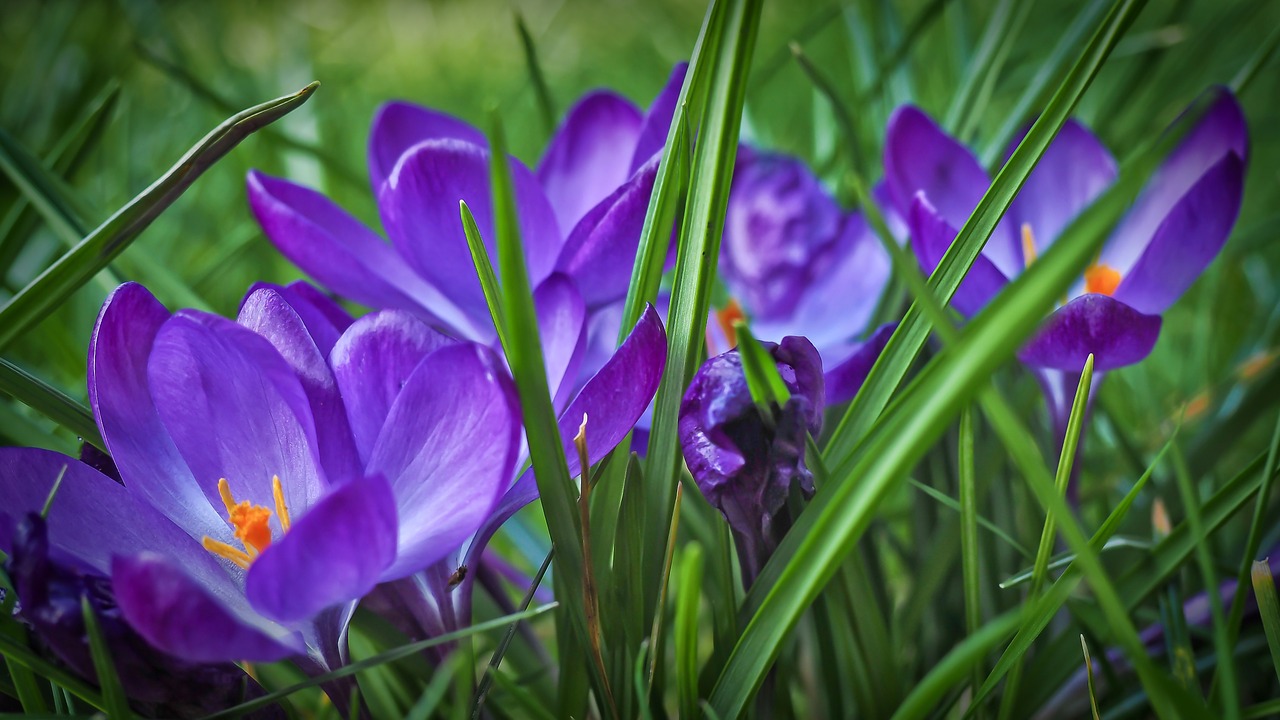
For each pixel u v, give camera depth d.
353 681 0.39
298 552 0.35
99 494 0.38
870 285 0.53
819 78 0.54
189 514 0.39
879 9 0.74
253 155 0.90
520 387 0.37
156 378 0.38
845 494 0.36
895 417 0.38
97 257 0.40
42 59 0.80
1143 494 0.50
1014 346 0.34
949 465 0.46
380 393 0.38
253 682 0.39
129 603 0.35
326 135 1.03
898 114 0.46
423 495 0.37
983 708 0.41
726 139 0.40
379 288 0.43
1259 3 0.69
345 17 1.68
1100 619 0.42
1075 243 0.33
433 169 0.41
